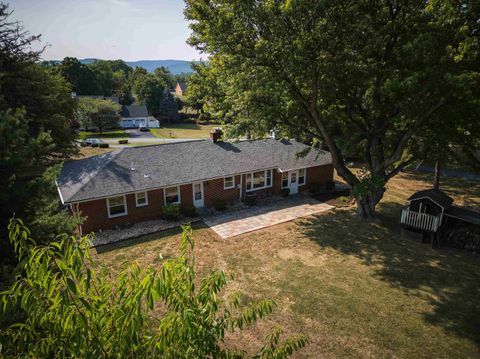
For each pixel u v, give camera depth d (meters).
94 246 16.77
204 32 16.12
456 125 15.91
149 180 19.86
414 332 10.59
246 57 15.58
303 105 18.16
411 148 17.92
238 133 19.41
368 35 15.29
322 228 18.94
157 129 73.62
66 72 85.75
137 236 17.94
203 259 15.41
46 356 3.22
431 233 16.48
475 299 12.29
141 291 3.15
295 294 12.67
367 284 13.31
